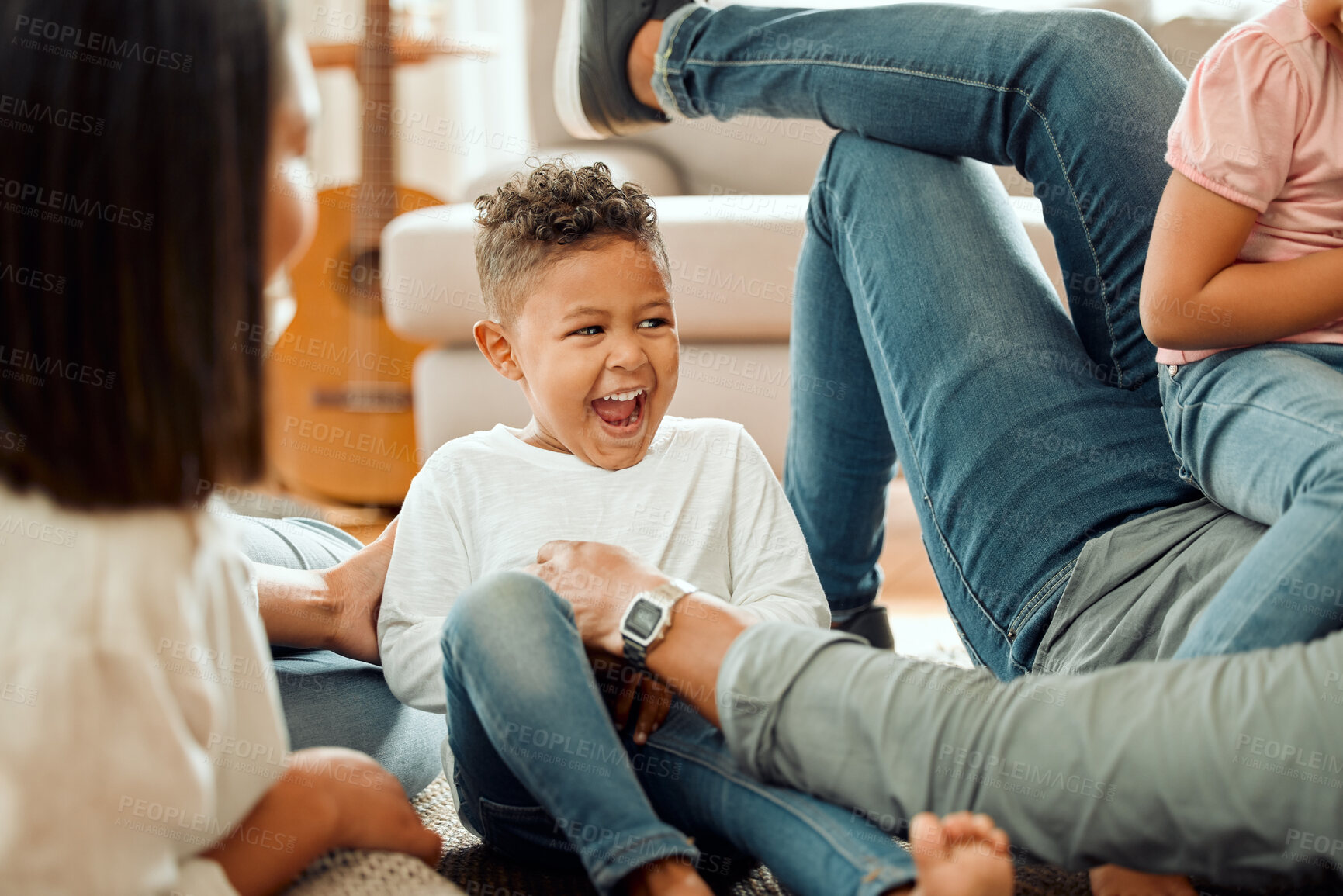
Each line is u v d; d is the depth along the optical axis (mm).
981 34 961
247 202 544
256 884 615
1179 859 579
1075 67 927
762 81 1069
